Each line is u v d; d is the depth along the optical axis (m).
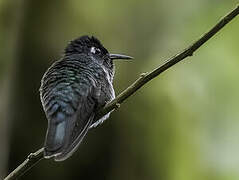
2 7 12.86
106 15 13.59
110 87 8.78
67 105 8.03
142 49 13.68
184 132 13.51
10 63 12.72
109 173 12.77
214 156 13.50
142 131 13.15
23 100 12.52
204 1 14.20
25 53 12.67
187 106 13.58
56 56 12.63
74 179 12.57
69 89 8.20
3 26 12.83
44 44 12.67
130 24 13.84
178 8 14.20
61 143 7.59
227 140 13.55
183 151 13.45
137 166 13.02
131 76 13.27
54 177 12.46
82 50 9.48
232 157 13.46
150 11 14.05
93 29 13.34
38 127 12.45
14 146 12.39
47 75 8.52
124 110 13.10
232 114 13.57
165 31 14.02
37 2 12.80
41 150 7.40
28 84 12.57
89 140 12.74
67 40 12.79
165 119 13.41
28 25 12.77
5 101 12.52
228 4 14.02
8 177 7.28
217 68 13.70
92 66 8.74
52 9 12.85
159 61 13.59
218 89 13.64
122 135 12.97
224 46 13.77
